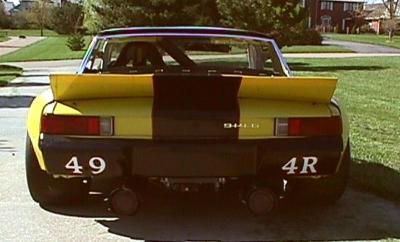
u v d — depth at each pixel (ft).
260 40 17.02
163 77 12.08
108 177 12.80
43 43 184.44
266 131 12.57
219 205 15.34
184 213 14.65
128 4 99.96
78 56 123.65
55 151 12.37
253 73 17.13
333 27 263.29
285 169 12.67
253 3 82.79
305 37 90.89
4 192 16.43
